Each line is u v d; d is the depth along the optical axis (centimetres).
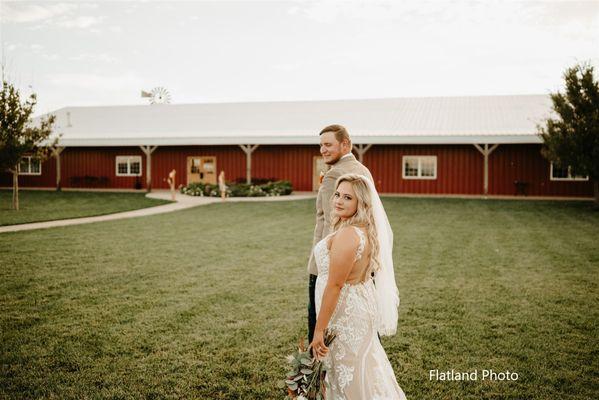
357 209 262
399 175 2417
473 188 2336
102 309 504
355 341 257
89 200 1927
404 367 366
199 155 2709
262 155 2612
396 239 963
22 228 1111
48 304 519
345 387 254
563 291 576
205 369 362
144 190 2686
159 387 335
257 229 1118
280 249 856
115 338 422
